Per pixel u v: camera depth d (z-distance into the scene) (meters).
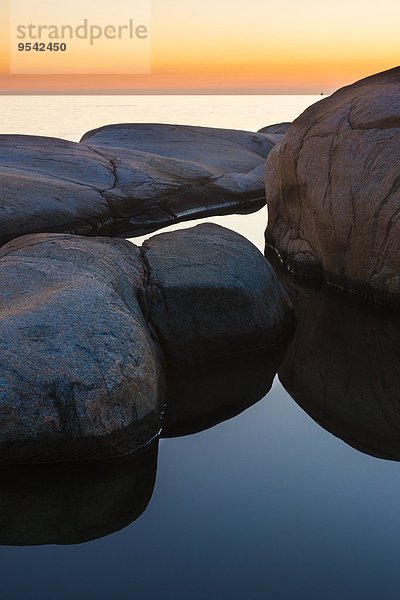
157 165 10.51
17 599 2.32
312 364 4.39
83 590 2.36
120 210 8.88
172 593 2.33
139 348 3.48
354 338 4.80
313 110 6.59
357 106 5.95
